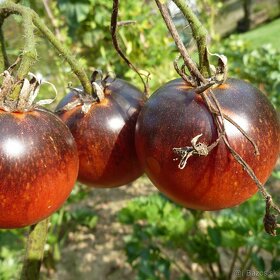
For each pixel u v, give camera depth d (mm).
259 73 676
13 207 145
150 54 597
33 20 159
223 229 386
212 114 146
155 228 418
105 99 188
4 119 145
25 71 148
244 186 153
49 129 150
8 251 478
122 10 570
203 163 148
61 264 541
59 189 151
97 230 590
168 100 154
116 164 187
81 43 630
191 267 492
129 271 514
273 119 157
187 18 147
